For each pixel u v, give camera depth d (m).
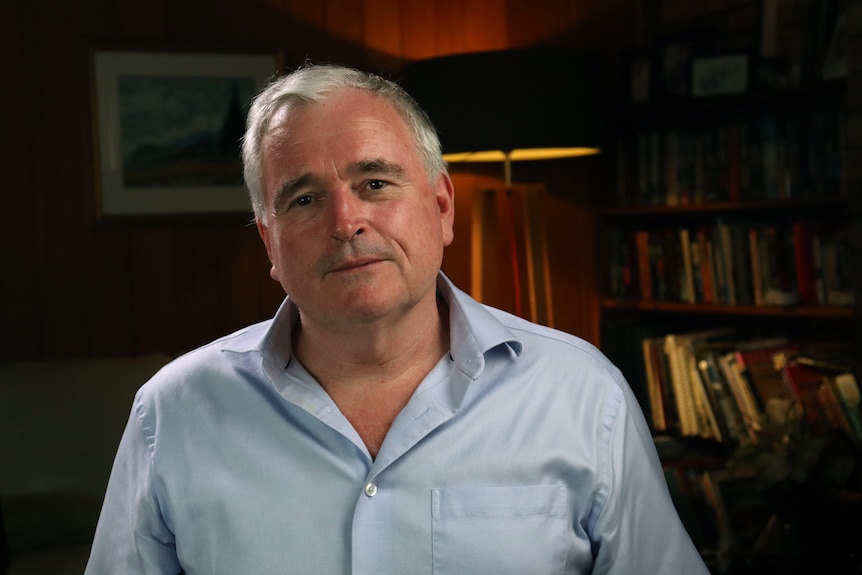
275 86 1.20
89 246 3.47
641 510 1.21
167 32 3.54
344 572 1.13
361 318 1.10
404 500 1.14
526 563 1.13
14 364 2.92
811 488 2.36
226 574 1.16
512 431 1.17
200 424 1.21
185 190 3.57
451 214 1.30
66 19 3.40
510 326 1.30
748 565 2.64
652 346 3.58
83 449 2.81
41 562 2.52
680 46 3.63
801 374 3.03
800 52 3.26
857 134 2.89
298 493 1.15
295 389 1.18
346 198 1.09
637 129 3.86
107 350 3.51
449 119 3.34
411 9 3.95
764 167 3.28
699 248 3.49
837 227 3.06
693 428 3.43
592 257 4.15
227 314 3.67
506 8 4.08
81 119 3.43
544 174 4.10
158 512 1.21
